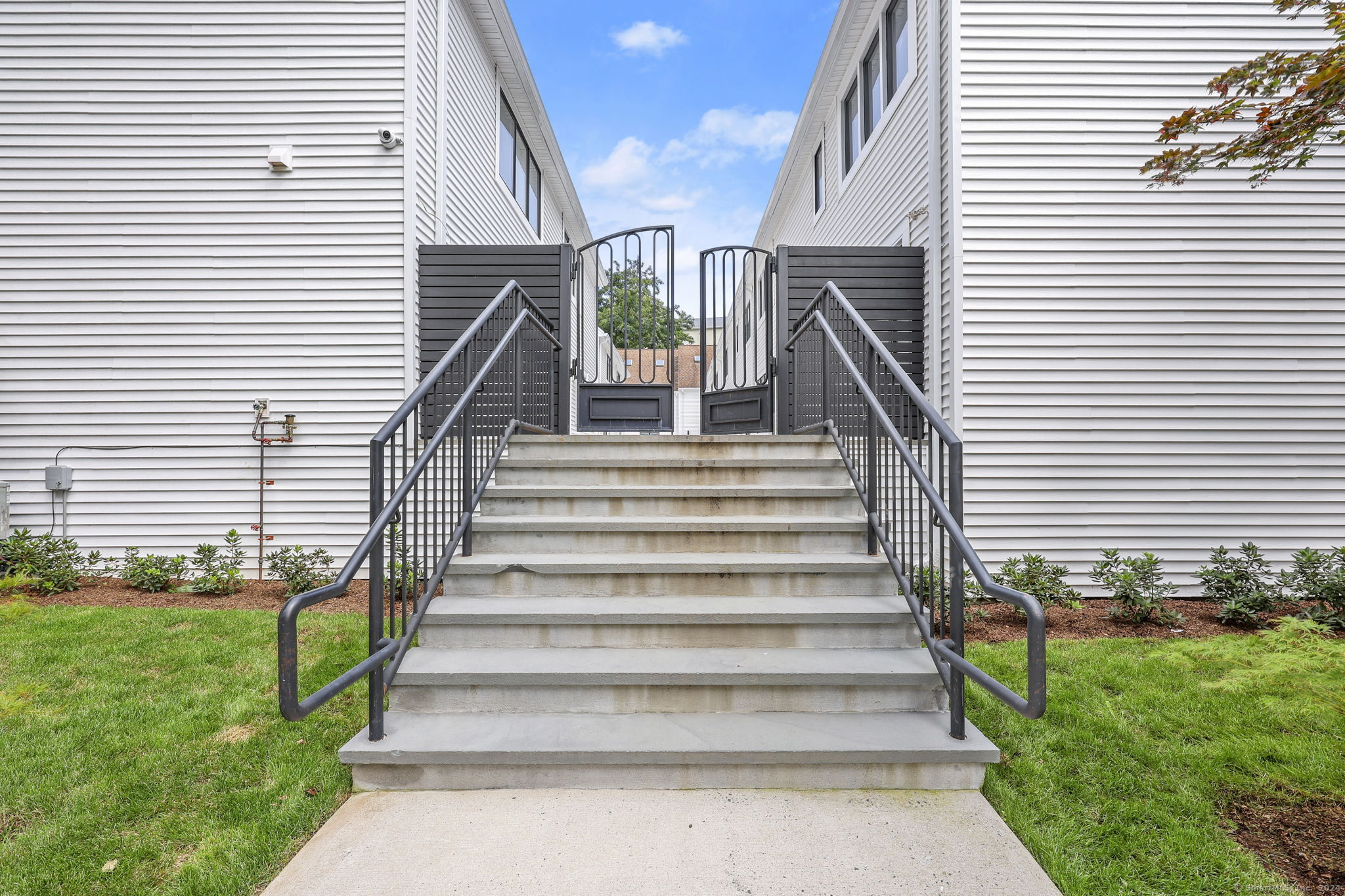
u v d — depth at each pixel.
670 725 2.34
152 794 2.17
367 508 5.52
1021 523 4.98
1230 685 2.03
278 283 5.56
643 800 2.10
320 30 5.57
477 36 7.15
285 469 5.53
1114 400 5.00
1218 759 2.34
